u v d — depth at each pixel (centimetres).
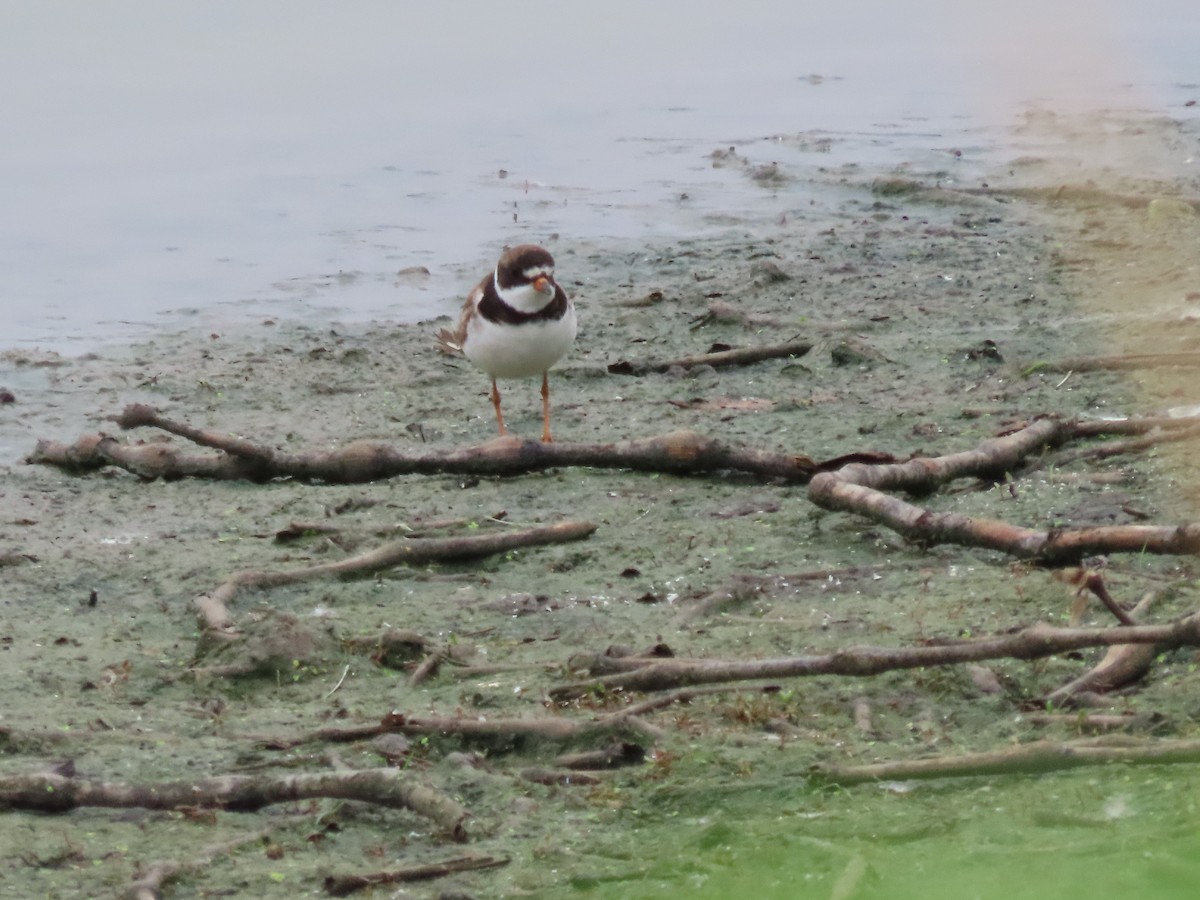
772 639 984
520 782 802
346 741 870
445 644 1010
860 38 3806
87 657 1026
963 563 1098
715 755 807
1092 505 1187
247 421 1575
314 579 1139
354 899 705
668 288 1998
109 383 1697
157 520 1305
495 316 1410
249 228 2341
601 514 1263
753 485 1317
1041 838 667
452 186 2591
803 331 1778
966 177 2527
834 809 738
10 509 1339
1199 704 830
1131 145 2658
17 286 2062
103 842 764
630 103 3206
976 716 850
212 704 944
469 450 1368
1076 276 1945
